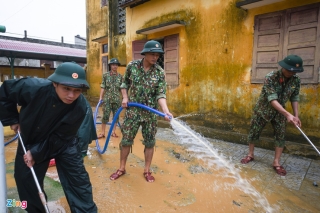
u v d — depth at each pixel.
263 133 4.27
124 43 7.90
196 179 3.00
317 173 3.17
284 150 3.95
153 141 2.91
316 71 3.62
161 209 2.31
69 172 1.82
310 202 2.48
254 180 2.97
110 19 8.36
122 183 2.84
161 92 2.75
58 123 1.67
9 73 11.06
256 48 4.25
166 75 5.96
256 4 4.02
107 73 4.81
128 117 2.82
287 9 3.85
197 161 3.63
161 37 6.02
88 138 2.90
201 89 5.17
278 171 3.16
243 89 4.48
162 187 2.77
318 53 3.59
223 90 4.78
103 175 3.05
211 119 5.04
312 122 3.71
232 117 4.69
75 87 1.46
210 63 4.95
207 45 4.97
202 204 2.42
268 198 2.55
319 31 3.56
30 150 1.69
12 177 2.88
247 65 4.39
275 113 3.15
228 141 4.69
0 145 1.75
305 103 3.76
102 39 9.48
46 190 2.55
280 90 3.04
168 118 2.48
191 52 5.30
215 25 4.80
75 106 1.67
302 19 3.72
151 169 3.29
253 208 2.36
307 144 3.77
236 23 4.48
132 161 3.59
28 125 1.65
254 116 3.43
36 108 1.59
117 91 4.86
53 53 12.52
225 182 2.92
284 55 3.94
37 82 1.60
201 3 5.01
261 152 4.02
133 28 6.80
